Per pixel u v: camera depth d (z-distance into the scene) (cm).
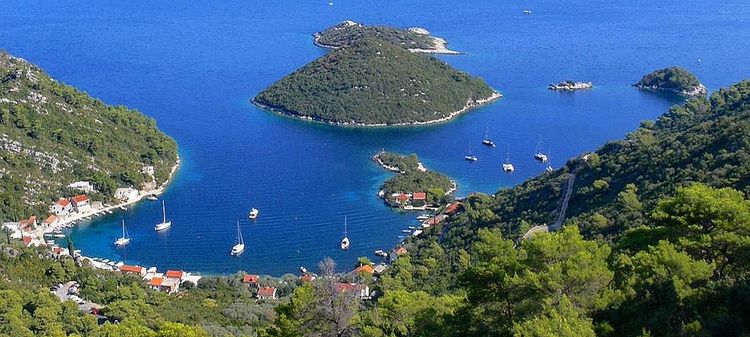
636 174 11919
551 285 4550
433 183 18775
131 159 19338
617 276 5088
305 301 5172
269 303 12106
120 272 13788
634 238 5609
